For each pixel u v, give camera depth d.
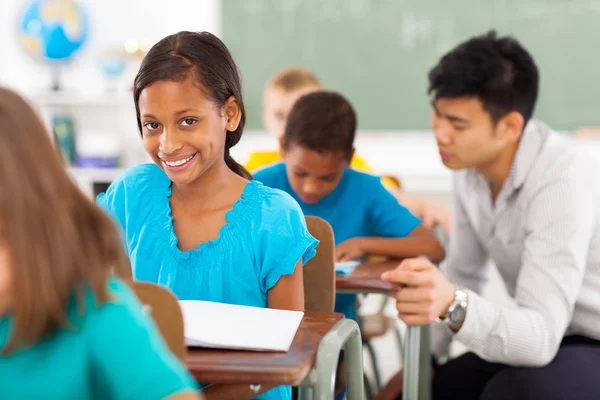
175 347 0.87
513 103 1.70
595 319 1.68
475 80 1.68
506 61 1.69
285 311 1.09
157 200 1.30
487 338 1.55
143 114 1.18
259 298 1.25
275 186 2.02
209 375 0.88
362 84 4.46
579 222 1.62
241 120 1.29
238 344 0.93
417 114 4.46
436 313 1.52
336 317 1.12
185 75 1.17
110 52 4.28
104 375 0.62
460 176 1.98
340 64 4.46
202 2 4.48
